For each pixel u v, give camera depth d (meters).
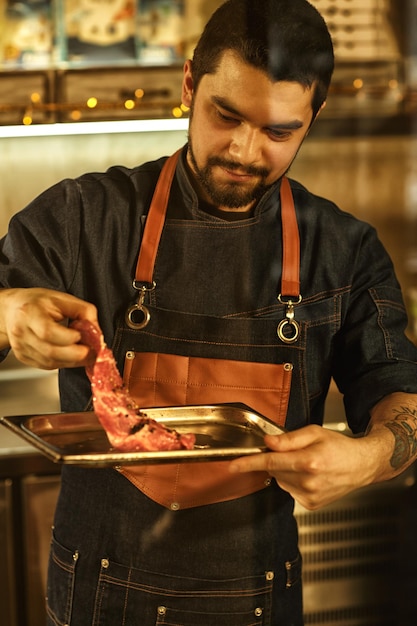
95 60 2.42
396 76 2.36
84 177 1.49
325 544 2.06
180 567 1.39
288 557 1.46
